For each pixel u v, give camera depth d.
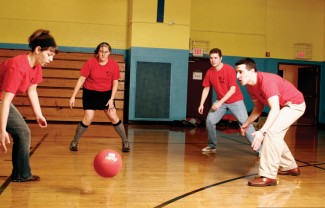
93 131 7.25
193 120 9.65
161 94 9.83
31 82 2.78
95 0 10.12
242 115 4.89
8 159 4.07
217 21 10.90
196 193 3.03
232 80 4.79
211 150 5.32
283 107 3.42
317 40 11.64
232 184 3.37
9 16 9.73
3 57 9.12
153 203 2.71
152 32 9.70
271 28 11.27
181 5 9.82
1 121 2.42
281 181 3.55
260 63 11.20
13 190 2.89
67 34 10.01
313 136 8.20
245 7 11.07
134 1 9.59
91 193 2.91
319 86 11.65
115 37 10.25
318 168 4.29
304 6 11.50
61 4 9.96
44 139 5.85
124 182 3.30
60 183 3.17
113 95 4.65
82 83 4.62
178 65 9.86
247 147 5.85
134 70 9.66
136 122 9.74
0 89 2.64
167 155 4.86
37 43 2.56
